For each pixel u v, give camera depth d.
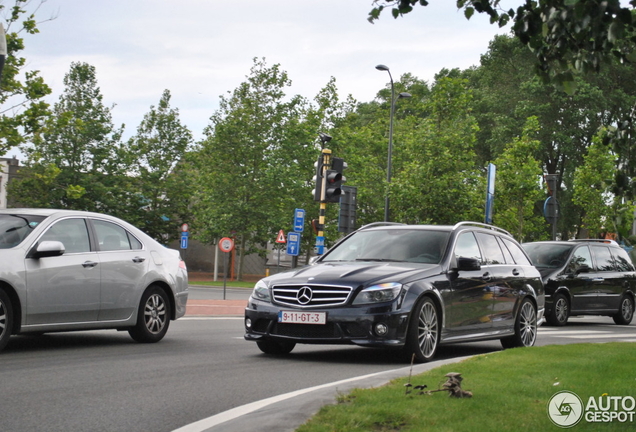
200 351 11.79
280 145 55.78
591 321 25.11
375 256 11.90
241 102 56.47
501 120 61.44
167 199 60.72
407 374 8.44
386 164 57.22
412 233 12.26
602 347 11.23
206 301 27.14
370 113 78.75
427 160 38.59
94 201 58.25
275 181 54.00
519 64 65.75
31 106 28.59
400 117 75.12
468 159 38.66
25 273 10.73
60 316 11.22
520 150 42.56
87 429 6.10
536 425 5.43
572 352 10.41
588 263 22.77
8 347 11.70
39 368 9.39
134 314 12.42
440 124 39.28
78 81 58.88
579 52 5.70
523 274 13.62
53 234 11.43
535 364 8.96
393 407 6.06
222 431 5.61
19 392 7.69
